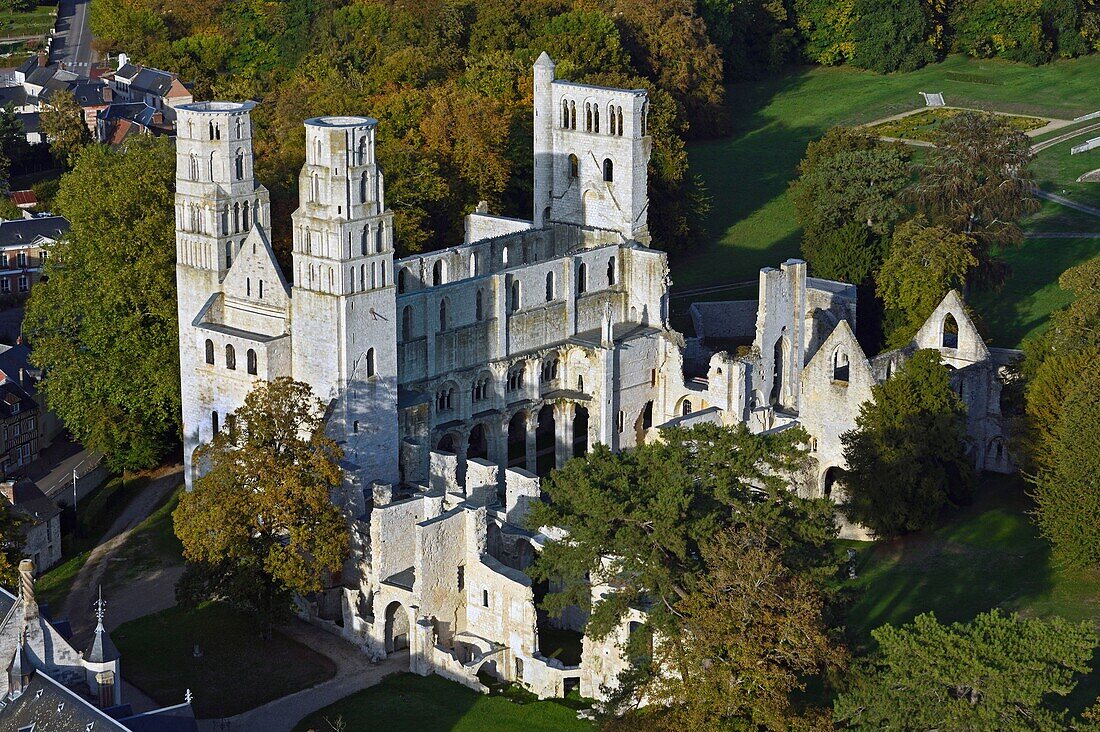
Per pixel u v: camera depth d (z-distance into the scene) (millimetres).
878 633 142750
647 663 154125
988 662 136750
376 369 193375
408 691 170250
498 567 174875
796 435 166250
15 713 139750
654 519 154500
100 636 147750
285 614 178750
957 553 198375
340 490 186375
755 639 141625
